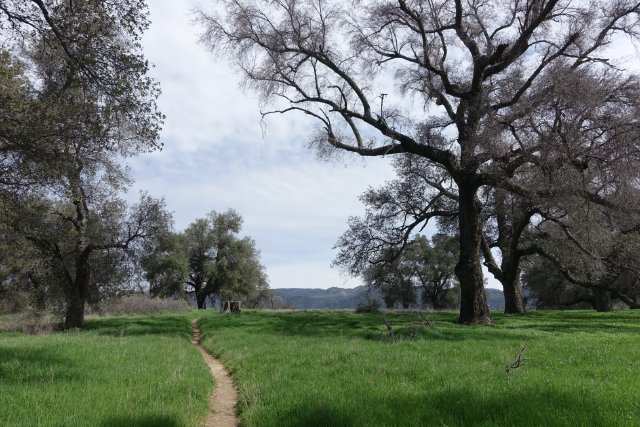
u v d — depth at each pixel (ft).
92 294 98.89
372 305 138.00
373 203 111.55
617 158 63.36
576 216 70.95
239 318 97.81
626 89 66.33
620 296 105.81
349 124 87.71
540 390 22.16
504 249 119.55
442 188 106.93
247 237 252.83
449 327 65.26
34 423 18.86
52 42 44.21
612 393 21.58
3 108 40.91
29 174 45.03
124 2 43.14
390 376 28.81
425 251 244.22
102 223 92.68
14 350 40.06
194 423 21.04
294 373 31.73
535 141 66.90
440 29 84.58
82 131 44.34
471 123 78.69
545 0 75.15
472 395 21.57
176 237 222.07
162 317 112.98
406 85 94.89
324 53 83.25
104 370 31.37
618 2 73.97
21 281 100.12
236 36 80.38
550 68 70.49
